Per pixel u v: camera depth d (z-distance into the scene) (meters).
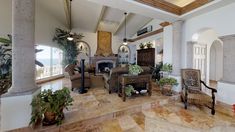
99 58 9.30
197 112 3.05
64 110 2.82
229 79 3.26
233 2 3.12
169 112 3.06
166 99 3.71
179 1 4.25
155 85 5.46
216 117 2.77
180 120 2.63
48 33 6.50
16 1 2.07
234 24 3.12
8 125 2.03
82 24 8.15
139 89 4.04
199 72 3.64
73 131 2.28
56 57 7.43
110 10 6.40
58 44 7.44
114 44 10.12
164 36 5.38
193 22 4.21
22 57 2.12
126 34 10.13
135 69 3.69
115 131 2.28
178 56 4.54
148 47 7.70
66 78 7.28
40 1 5.55
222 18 3.38
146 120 1.69
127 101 3.46
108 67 9.44
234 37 3.12
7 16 4.17
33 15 2.24
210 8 3.48
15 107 2.04
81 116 2.55
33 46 2.27
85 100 3.51
